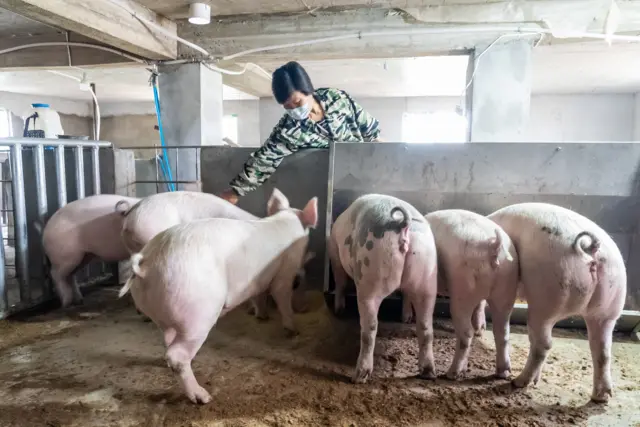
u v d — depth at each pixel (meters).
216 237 1.72
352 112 2.87
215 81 3.76
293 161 2.87
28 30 3.75
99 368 1.92
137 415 1.58
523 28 3.02
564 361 2.00
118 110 8.80
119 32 2.98
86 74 5.43
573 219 1.70
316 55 3.41
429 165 2.60
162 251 1.61
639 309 2.38
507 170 2.52
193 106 3.60
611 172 2.41
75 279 2.73
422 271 1.69
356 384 1.79
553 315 1.65
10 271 3.46
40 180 2.69
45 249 2.59
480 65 3.13
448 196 2.60
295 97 2.45
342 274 2.38
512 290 1.73
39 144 2.64
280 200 2.26
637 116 6.89
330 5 3.20
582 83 6.16
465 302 1.74
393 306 2.47
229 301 1.78
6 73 5.64
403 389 1.75
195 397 1.63
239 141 8.34
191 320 1.57
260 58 3.55
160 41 3.38
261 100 8.13
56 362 1.97
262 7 3.24
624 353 2.09
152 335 2.27
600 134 7.18
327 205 2.67
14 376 1.85
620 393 1.74
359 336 2.24
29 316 2.53
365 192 2.68
